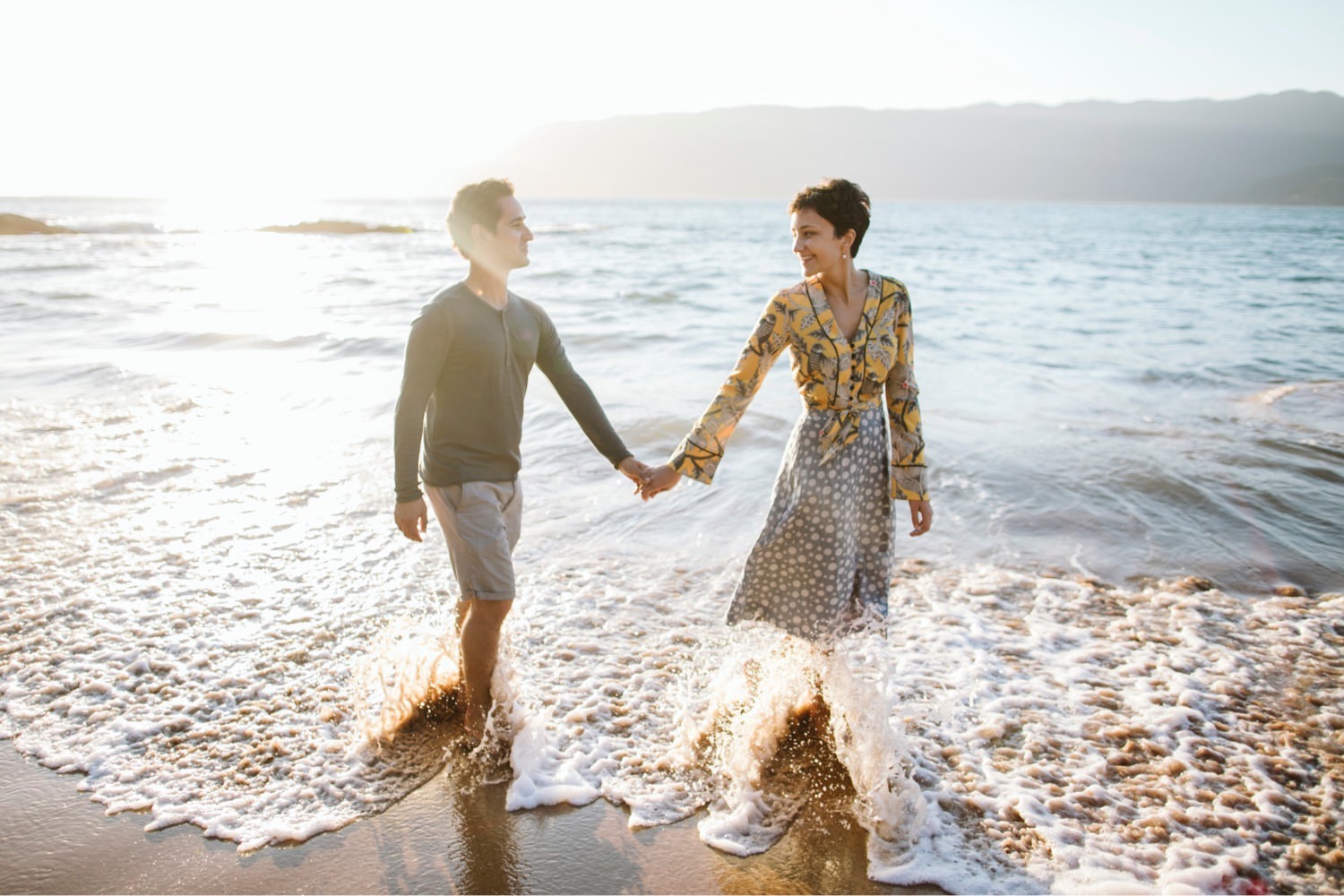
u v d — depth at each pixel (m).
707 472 2.87
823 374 2.73
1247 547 4.89
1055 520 5.28
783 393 8.27
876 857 2.52
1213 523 5.20
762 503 5.55
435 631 3.50
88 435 6.82
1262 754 3.03
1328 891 2.40
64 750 2.96
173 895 2.32
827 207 2.63
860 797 2.73
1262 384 8.78
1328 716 3.27
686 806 2.75
